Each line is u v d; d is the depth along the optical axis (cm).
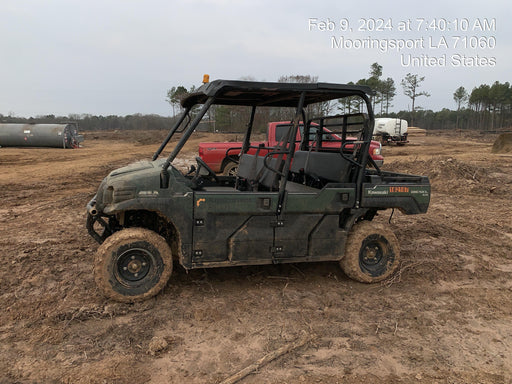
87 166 1639
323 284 463
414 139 4128
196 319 371
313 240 438
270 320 375
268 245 423
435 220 768
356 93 423
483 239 648
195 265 404
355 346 336
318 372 299
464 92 8225
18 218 742
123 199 377
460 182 1129
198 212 396
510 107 7338
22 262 494
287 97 464
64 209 821
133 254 393
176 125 488
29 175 1380
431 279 485
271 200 413
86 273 465
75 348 320
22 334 336
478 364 315
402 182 470
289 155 416
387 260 471
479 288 462
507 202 943
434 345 341
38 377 283
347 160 448
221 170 1070
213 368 301
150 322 361
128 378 286
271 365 306
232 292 432
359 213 451
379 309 405
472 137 4538
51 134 2641
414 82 6525
